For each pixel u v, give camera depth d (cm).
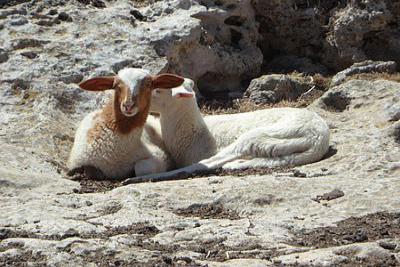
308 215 3056
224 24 5178
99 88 3806
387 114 4153
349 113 4309
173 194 3281
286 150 3753
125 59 4644
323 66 5450
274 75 4934
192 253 2667
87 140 3816
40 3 5012
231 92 5084
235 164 3759
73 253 2655
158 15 5050
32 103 4350
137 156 3816
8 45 4653
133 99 3678
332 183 3331
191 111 3953
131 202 3203
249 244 2762
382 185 3281
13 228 2930
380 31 5369
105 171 3781
